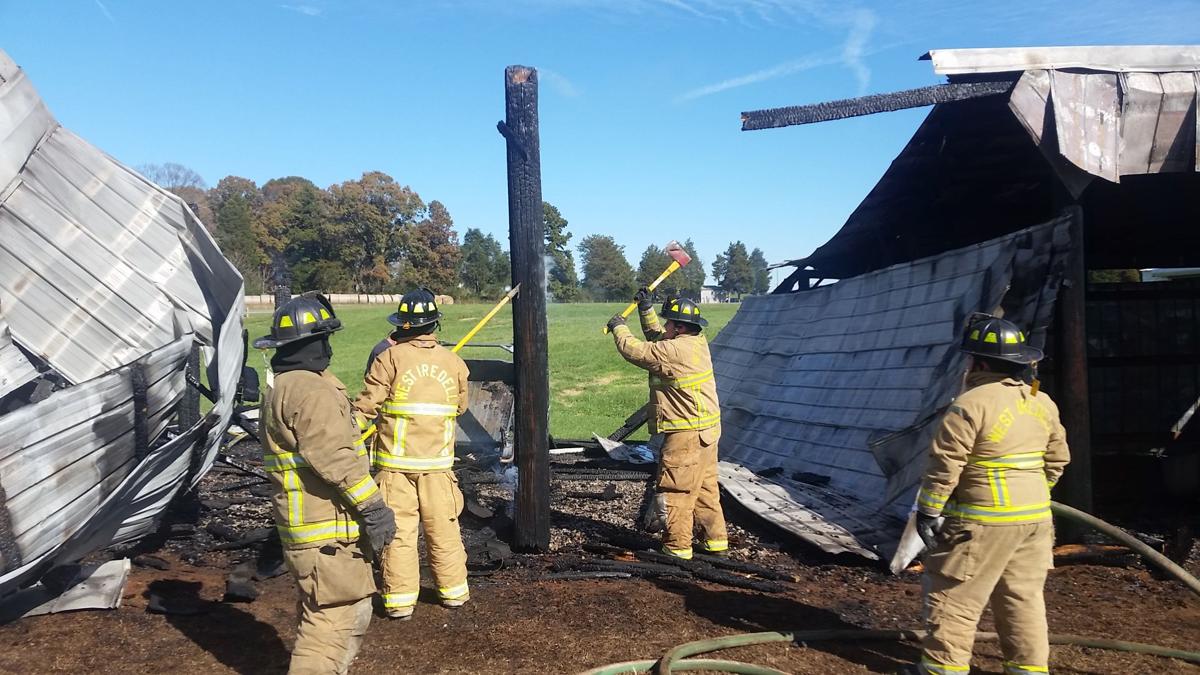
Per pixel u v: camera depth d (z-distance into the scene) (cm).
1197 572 579
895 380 766
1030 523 361
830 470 785
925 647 375
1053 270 624
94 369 568
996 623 378
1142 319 927
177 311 600
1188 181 787
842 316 952
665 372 602
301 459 338
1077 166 586
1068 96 597
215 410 566
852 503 699
